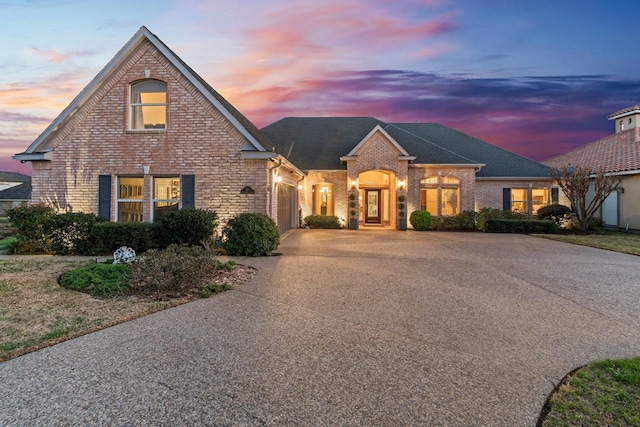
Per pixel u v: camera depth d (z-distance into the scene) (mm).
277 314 5332
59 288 6703
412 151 22812
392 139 20625
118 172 12594
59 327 4723
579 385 3281
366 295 6477
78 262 9375
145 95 12797
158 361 3705
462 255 11312
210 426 2607
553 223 18953
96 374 3414
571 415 2818
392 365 3670
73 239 10828
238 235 10867
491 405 2957
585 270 8977
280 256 10906
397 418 2744
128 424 2633
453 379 3393
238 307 5680
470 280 7793
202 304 5844
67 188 12703
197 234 10680
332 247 13047
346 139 24547
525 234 18469
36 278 7492
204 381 3285
